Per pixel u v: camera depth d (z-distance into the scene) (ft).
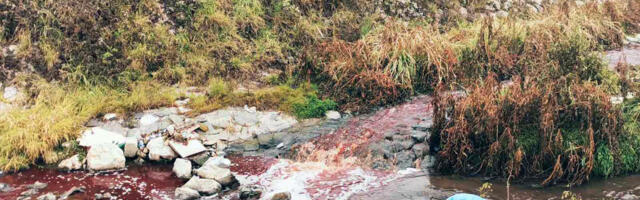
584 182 22.00
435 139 24.64
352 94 30.37
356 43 32.35
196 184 21.33
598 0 46.85
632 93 26.17
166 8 33.73
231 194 21.36
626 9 45.06
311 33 35.09
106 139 25.20
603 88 24.50
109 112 27.55
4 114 25.75
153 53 31.32
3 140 24.02
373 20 37.76
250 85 31.40
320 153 24.99
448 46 32.32
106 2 32.04
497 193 21.21
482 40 32.55
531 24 36.63
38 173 23.29
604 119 22.34
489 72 28.81
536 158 22.12
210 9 34.22
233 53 33.22
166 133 25.91
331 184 22.36
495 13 43.98
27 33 30.07
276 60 33.53
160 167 24.04
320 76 31.60
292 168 23.89
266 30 35.17
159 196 21.26
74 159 23.90
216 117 27.73
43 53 29.58
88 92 28.66
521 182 22.12
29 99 27.58
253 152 25.41
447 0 42.78
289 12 36.37
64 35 30.42
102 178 22.89
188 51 32.45
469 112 23.45
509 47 33.71
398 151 24.61
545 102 22.50
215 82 30.37
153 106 28.37
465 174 22.93
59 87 28.43
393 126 27.12
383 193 21.47
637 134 23.30
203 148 24.97
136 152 24.68
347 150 25.08
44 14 30.71
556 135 21.89
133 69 30.50
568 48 28.78
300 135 26.76
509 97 22.95
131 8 32.76
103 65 30.04
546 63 27.50
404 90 30.76
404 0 40.96
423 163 23.77
